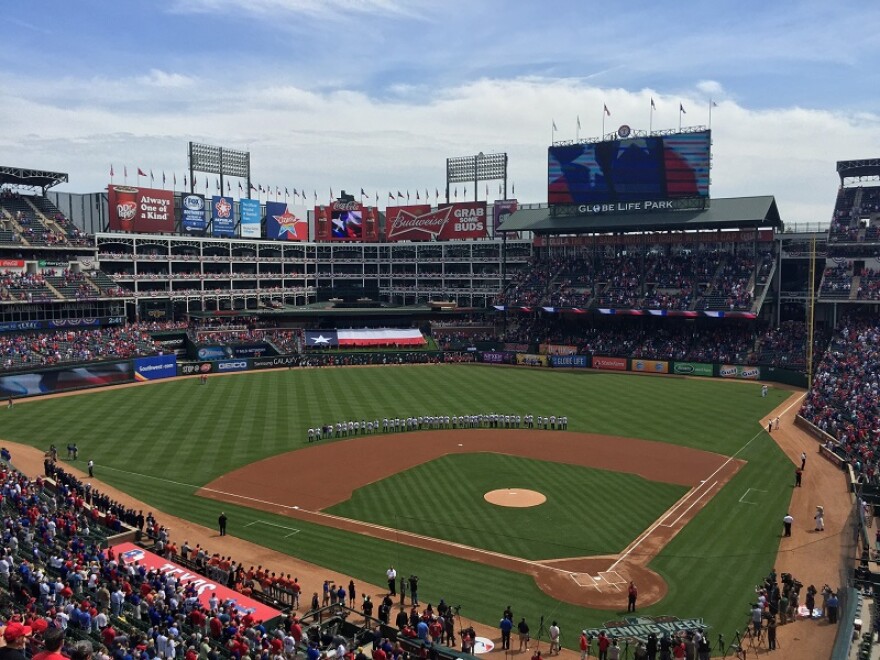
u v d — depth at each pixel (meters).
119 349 96.56
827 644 29.23
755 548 39.47
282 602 32.75
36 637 20.58
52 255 108.38
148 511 45.66
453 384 91.94
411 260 149.38
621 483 50.88
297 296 147.50
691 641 28.09
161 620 27.17
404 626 29.41
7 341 90.69
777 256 109.06
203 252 133.50
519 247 138.25
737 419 71.25
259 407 76.69
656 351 104.81
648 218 108.25
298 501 47.56
